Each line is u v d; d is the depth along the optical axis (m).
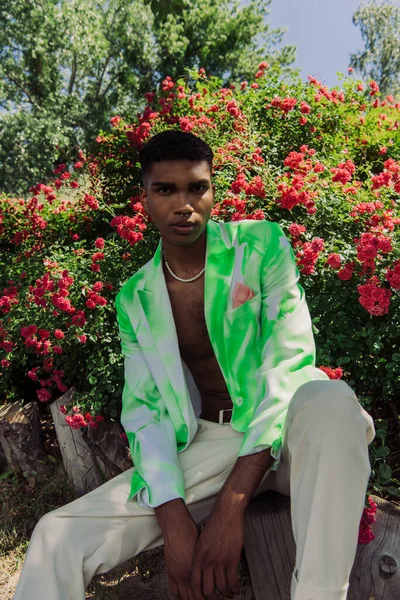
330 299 2.69
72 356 3.39
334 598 1.38
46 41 17.45
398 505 1.96
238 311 1.85
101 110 19.02
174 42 20.11
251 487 1.56
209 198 1.79
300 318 1.81
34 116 17.06
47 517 1.66
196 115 4.39
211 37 22.03
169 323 1.92
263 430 1.60
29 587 1.57
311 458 1.41
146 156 1.77
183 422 1.87
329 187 3.22
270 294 1.85
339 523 1.38
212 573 1.49
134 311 1.98
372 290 2.44
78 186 5.17
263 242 1.89
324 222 3.07
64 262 3.71
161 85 4.87
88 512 1.66
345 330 2.64
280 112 4.36
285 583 1.79
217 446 1.85
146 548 1.74
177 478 1.71
